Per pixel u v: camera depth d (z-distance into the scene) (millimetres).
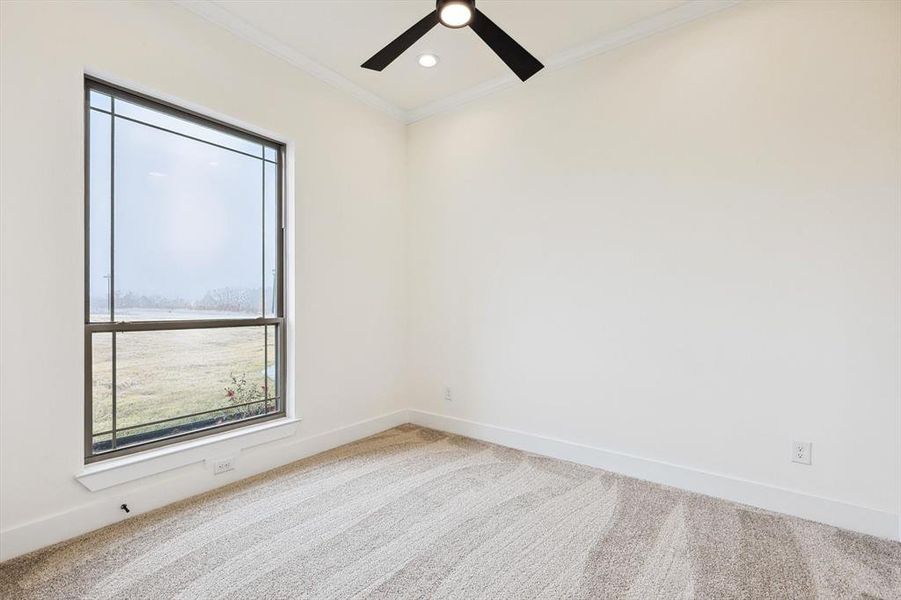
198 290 2531
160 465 2244
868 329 2023
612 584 1676
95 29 2041
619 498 2367
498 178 3242
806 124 2150
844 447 2072
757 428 2279
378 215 3520
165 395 2387
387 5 2412
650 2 2393
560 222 2949
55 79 1926
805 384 2158
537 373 3061
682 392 2498
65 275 1958
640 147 2631
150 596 1603
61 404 1945
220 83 2514
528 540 1969
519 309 3143
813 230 2137
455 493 2430
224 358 2648
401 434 3469
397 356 3697
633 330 2662
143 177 2309
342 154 3229
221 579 1697
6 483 1806
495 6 2410
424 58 2910
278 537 1988
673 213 2521
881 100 1991
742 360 2320
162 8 2275
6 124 1804
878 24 2000
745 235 2309
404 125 3752
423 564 1798
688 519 2145
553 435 2986
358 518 2156
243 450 2619
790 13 2188
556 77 2961
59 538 1927
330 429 3143
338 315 3203
